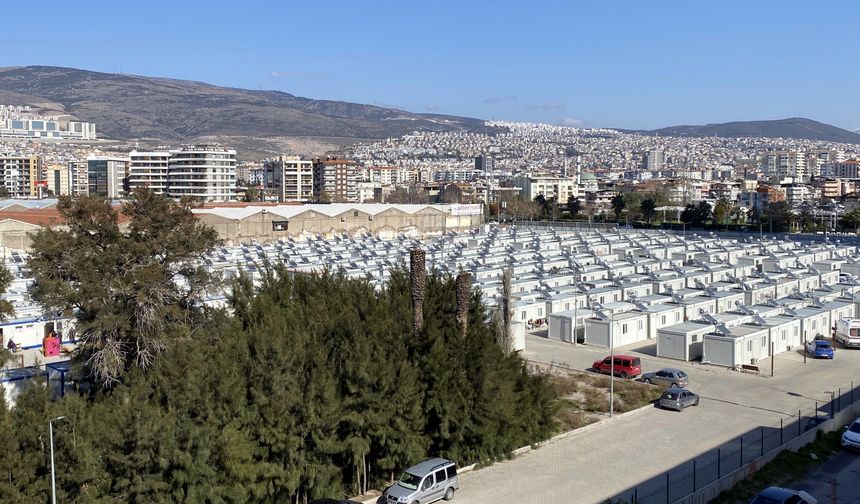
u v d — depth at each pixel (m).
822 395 61.84
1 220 132.75
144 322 46.41
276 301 53.34
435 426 44.66
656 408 58.72
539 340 83.94
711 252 145.88
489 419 45.25
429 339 45.12
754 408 58.28
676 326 77.62
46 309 46.66
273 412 38.03
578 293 96.88
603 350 79.31
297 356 40.53
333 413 39.78
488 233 189.88
